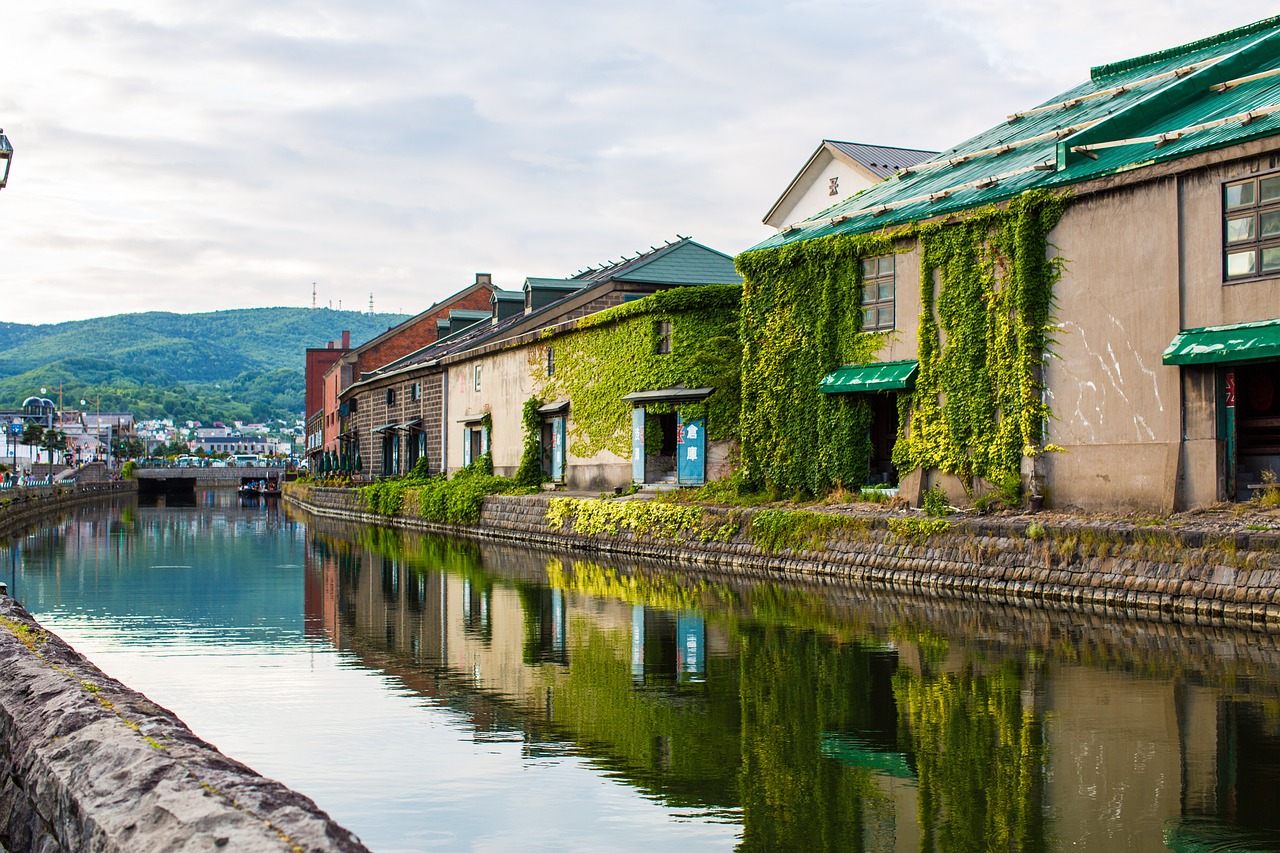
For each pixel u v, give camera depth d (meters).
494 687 11.66
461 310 64.44
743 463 26.64
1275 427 16.77
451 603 18.52
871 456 24.03
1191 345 16.95
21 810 5.36
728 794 7.96
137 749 4.86
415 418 52.62
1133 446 18.11
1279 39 21.66
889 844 6.88
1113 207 18.62
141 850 3.81
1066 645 13.23
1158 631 13.95
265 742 9.46
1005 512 19.84
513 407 40.91
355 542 34.34
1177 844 6.76
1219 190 17.05
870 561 20.17
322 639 14.91
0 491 43.84
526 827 7.30
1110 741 9.02
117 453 144.00
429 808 7.70
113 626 16.22
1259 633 13.48
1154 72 24.92
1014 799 7.68
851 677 11.80
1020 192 20.20
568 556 27.53
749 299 26.48
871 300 23.84
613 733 9.68
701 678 11.96
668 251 43.31
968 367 21.12
